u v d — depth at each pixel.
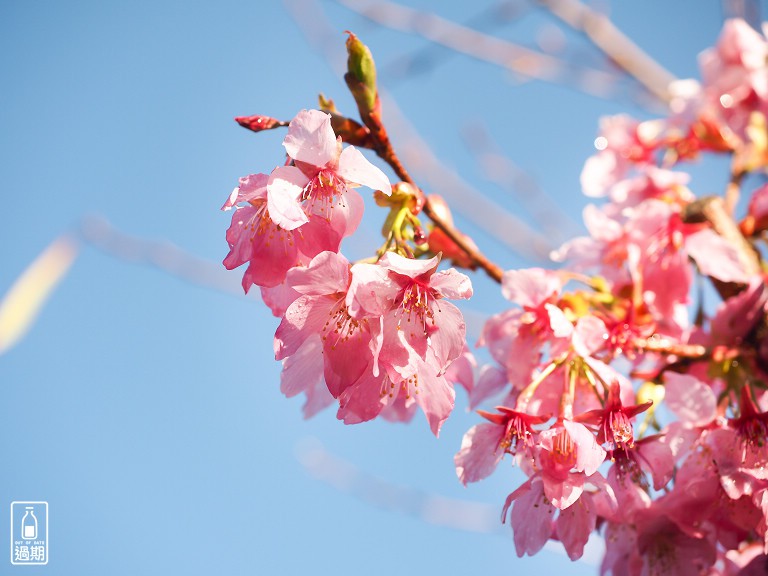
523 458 0.36
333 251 0.34
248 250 0.35
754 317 0.39
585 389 0.37
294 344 0.34
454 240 0.37
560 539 0.37
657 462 0.36
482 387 0.39
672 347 0.38
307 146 0.34
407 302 0.34
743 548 0.39
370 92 0.35
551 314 0.37
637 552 0.38
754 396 0.38
